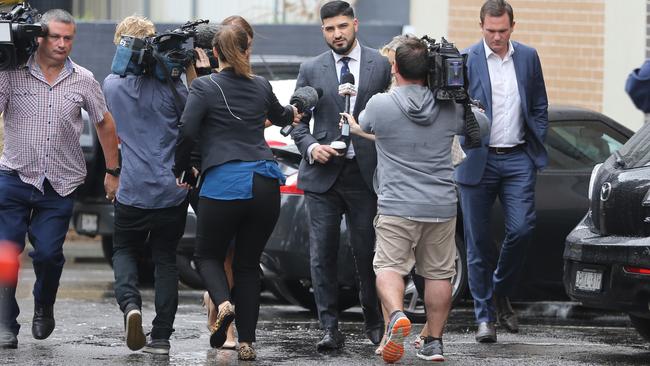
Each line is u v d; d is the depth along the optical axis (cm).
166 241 1297
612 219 1277
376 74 1347
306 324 1563
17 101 1301
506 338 1464
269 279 1652
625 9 2278
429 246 1263
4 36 1248
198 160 1255
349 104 1336
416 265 1283
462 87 1235
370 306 1355
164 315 1290
